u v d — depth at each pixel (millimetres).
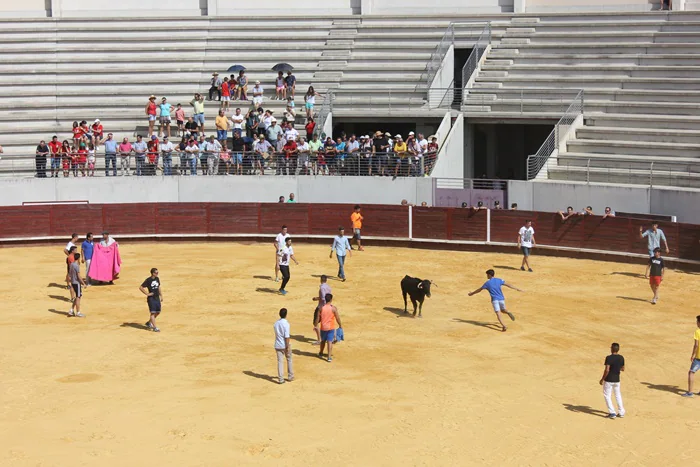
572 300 30953
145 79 51938
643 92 46250
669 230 35875
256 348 25953
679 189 37812
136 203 42531
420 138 44688
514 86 49375
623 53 49406
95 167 44500
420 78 50969
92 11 56406
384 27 53719
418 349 25703
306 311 29781
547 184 40969
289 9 56500
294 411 21156
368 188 43656
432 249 40750
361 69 51969
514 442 19500
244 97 50438
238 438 19672
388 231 41500
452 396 22094
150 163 44531
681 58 47562
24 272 35906
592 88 47531
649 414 21062
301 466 18375
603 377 20953
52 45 54125
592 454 18969
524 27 52375
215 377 23500
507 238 39781
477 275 35000
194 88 51531
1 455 18891
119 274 35312
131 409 21328
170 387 22766
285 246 31781
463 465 18453
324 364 24453
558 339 26609
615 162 42656
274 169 44688
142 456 18828
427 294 28438
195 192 44531
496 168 52500
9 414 21109
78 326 28188
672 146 42406
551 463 18562
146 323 28406
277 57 53344
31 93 50531
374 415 20906
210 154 44719
